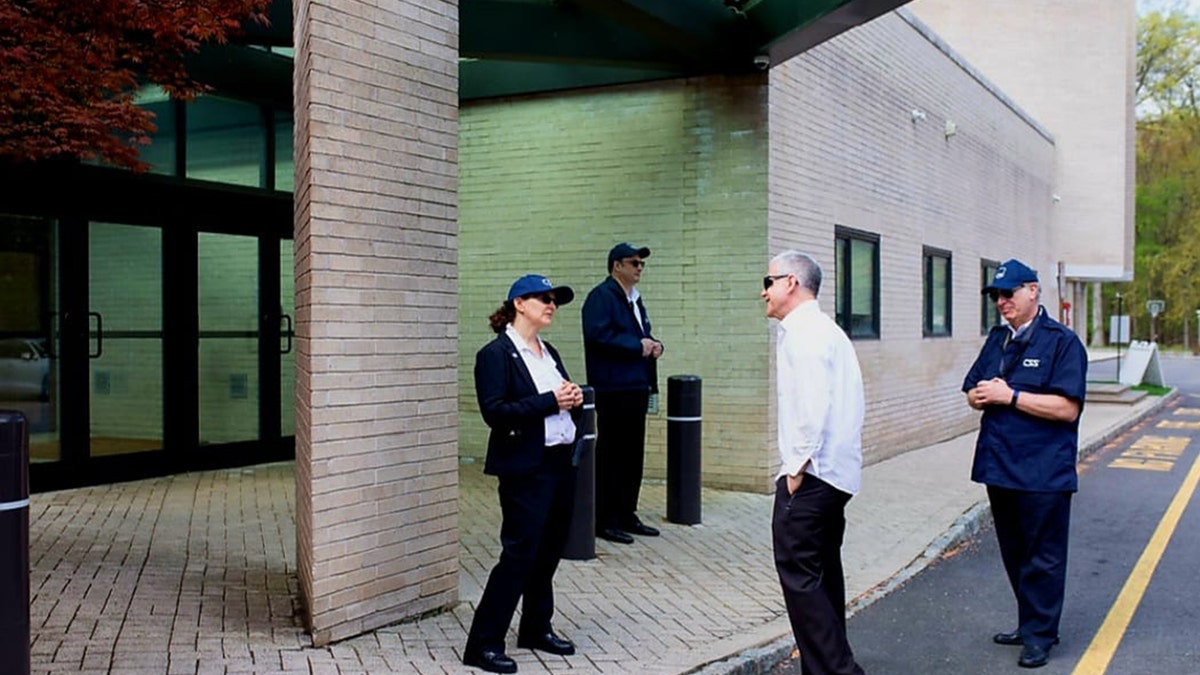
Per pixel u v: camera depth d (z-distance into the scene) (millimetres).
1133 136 33156
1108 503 10133
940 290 14430
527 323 4832
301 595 5367
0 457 3322
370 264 5066
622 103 9945
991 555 7664
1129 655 5398
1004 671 5172
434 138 5477
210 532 7148
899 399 12680
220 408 10023
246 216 10172
